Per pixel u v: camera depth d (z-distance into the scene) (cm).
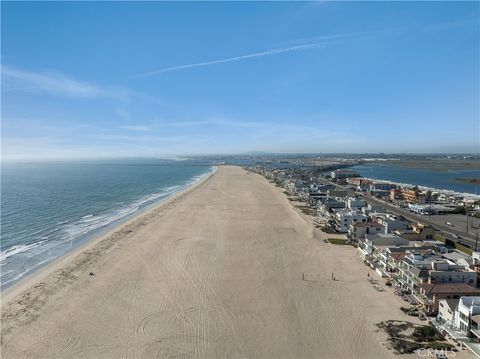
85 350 3753
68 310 4625
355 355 3697
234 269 6128
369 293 5197
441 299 4534
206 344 3872
